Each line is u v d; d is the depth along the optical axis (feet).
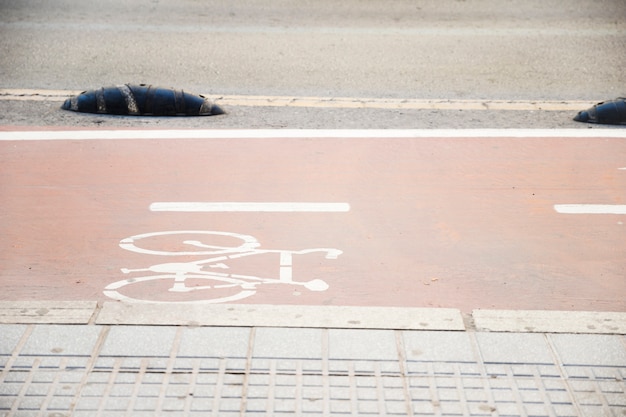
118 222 23.63
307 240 22.65
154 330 17.71
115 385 15.98
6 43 42.14
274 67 39.60
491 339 17.60
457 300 19.71
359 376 16.33
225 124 31.78
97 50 41.57
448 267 21.30
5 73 37.78
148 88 33.04
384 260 21.58
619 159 28.81
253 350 17.03
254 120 32.30
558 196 25.77
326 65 40.04
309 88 36.68
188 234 22.97
